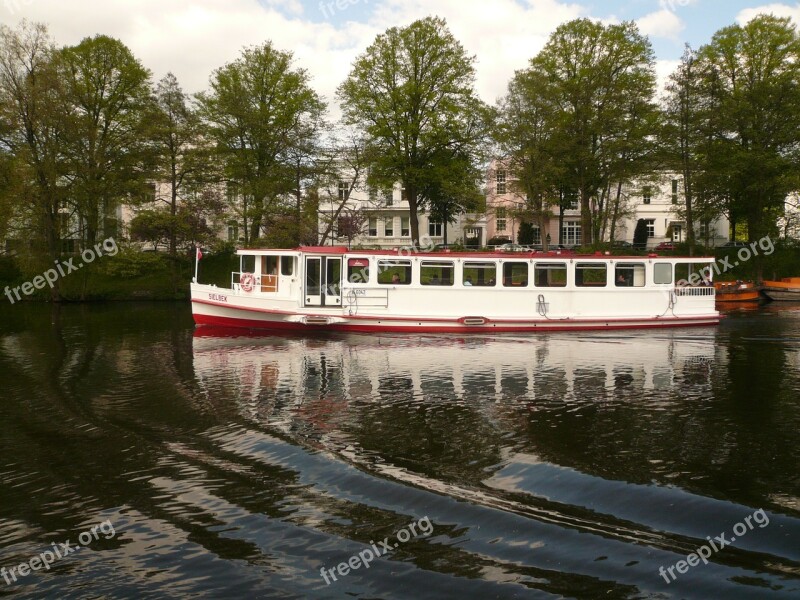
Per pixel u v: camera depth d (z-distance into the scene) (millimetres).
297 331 29312
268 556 8500
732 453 11852
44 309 42031
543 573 8008
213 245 51000
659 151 50781
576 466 11203
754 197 52969
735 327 30625
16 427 14070
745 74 53188
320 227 61062
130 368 20656
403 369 20141
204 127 50469
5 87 43312
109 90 51344
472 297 29484
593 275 30125
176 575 8094
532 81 47781
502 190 57188
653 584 7746
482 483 10578
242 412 15008
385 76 52688
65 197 45250
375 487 10445
